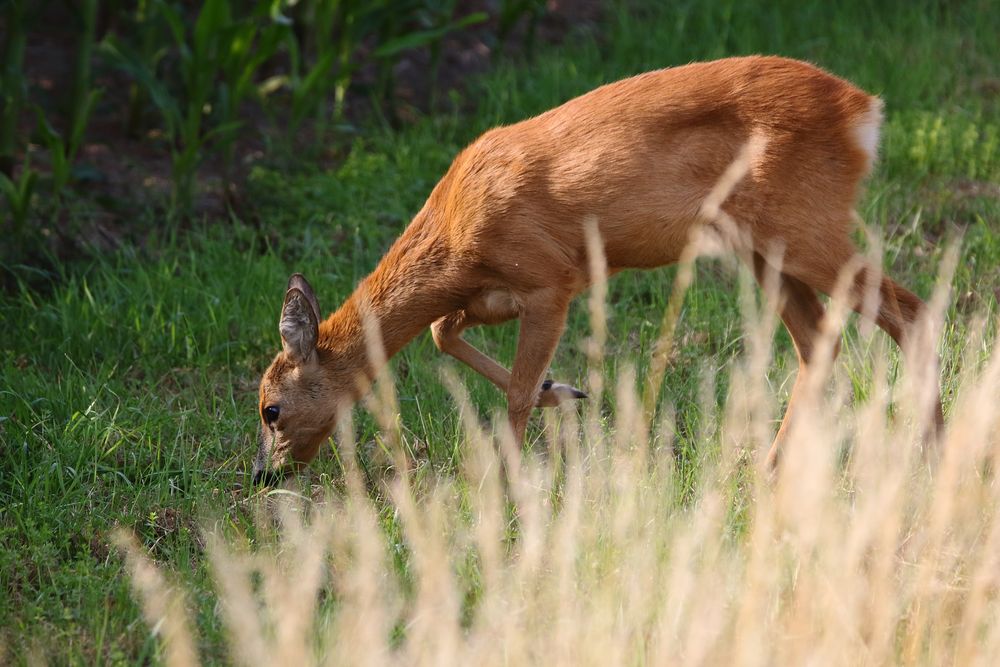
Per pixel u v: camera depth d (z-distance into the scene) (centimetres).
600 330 873
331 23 1691
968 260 1323
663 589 778
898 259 1341
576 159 967
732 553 825
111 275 1362
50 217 1458
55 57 1945
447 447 1066
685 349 1195
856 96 957
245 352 1255
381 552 870
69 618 843
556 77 1756
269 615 782
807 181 954
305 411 1024
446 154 1608
